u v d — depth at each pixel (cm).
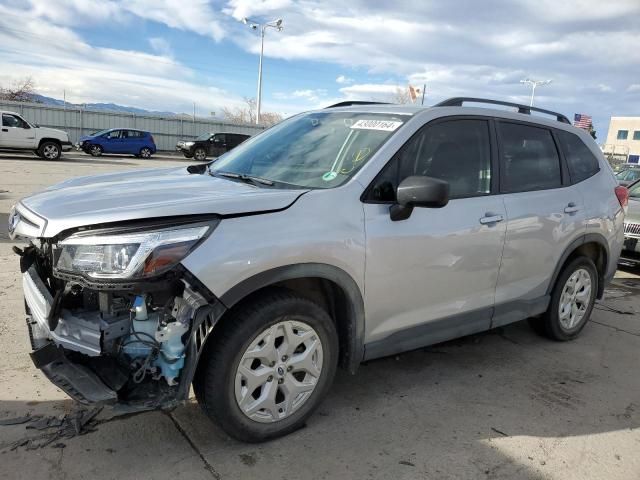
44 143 2252
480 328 390
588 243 475
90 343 257
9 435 284
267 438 292
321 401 312
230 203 268
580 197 454
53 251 261
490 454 300
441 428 323
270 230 270
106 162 2395
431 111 358
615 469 296
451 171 357
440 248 340
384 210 314
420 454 296
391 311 329
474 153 375
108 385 259
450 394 367
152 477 261
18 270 571
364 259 303
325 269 288
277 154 368
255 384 279
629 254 740
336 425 318
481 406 354
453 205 352
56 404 316
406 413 338
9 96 5022
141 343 263
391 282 321
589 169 480
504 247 383
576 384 397
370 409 340
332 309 318
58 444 280
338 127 370
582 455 306
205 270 249
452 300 363
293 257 273
